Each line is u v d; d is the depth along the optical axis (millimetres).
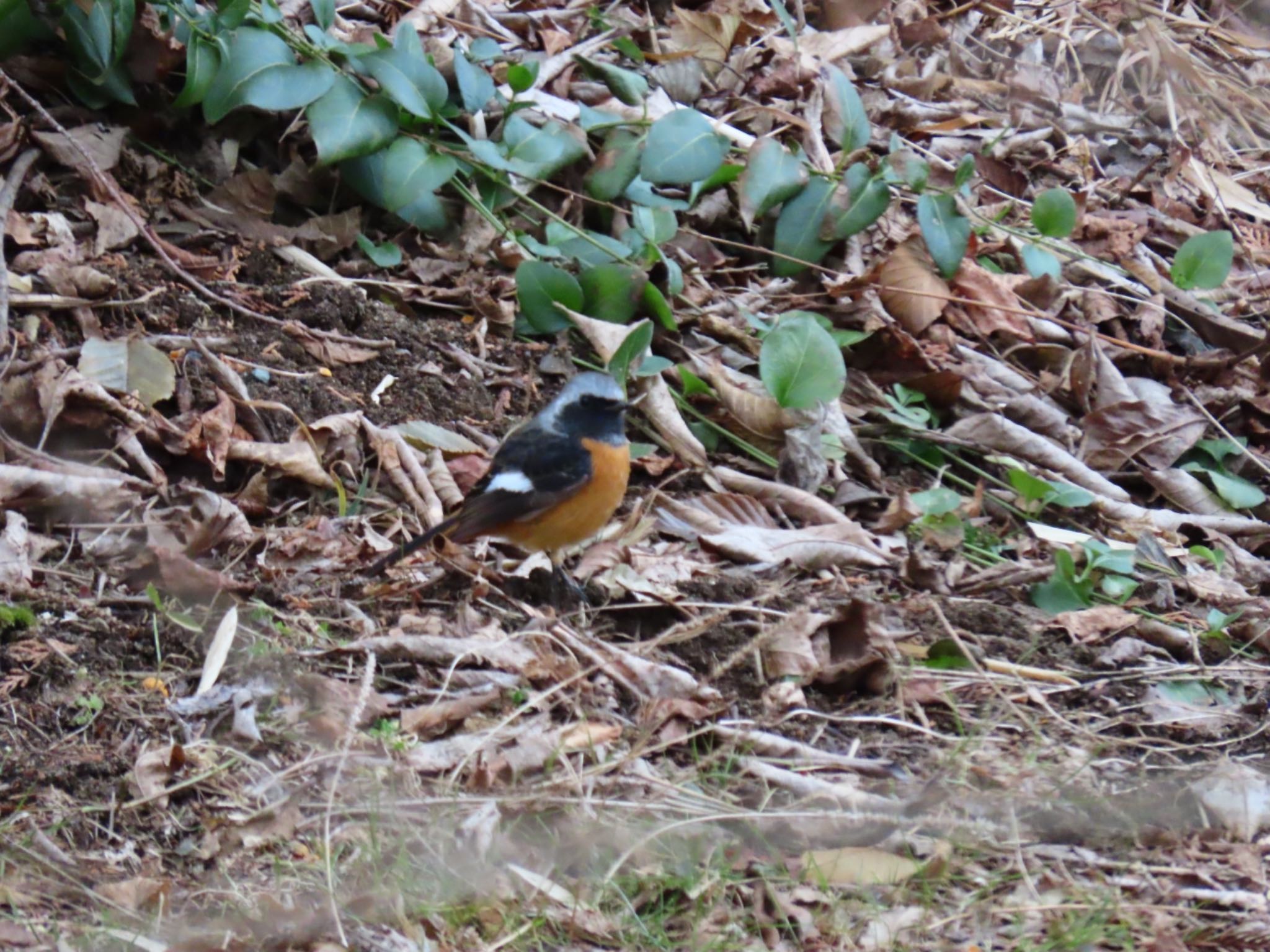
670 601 9953
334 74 12422
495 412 11930
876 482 12008
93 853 7270
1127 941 7043
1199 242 13594
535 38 14953
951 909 7305
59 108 12539
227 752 8047
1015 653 9898
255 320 11781
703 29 15133
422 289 12672
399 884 7066
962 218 12828
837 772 8484
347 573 9938
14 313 10977
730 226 14102
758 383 12203
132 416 10438
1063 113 16906
